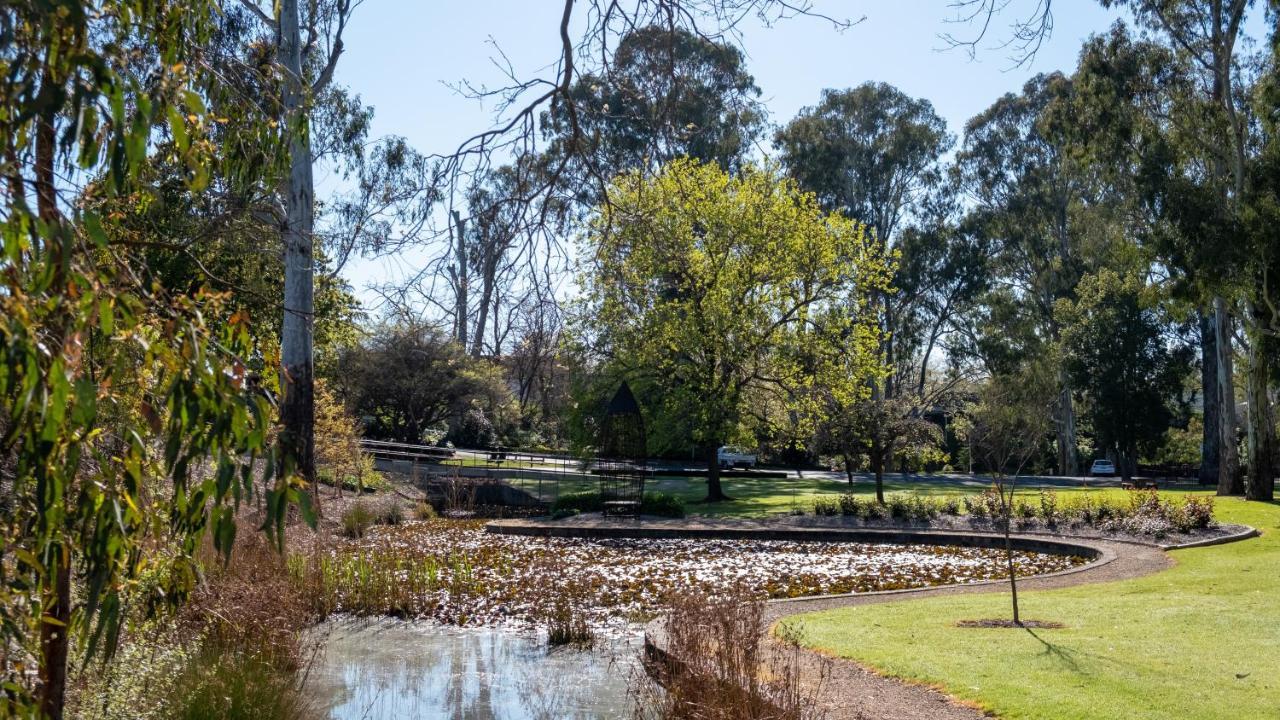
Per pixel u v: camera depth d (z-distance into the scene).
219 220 4.77
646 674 8.71
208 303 3.07
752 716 6.11
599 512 23.22
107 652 2.87
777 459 47.78
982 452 23.36
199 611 7.44
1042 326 47.44
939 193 46.16
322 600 11.82
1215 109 24.28
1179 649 7.71
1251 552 15.08
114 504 2.71
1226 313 27.78
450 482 25.19
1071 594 11.16
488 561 16.17
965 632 8.65
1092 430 48.59
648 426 25.58
